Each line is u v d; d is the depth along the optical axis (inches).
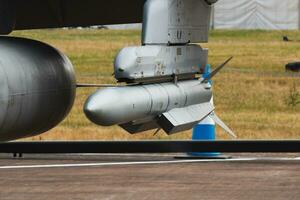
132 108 861.8
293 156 1202.6
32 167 1082.7
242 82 2260.1
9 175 1017.5
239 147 1069.1
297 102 1946.4
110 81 2229.3
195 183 960.3
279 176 1011.9
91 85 974.4
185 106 989.8
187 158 1171.9
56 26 1104.8
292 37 3690.9
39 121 899.4
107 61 2728.8
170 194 892.0
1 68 837.2
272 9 4025.6
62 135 1446.9
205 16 1058.1
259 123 1651.1
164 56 949.2
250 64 2716.5
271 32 3846.0
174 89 963.3
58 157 1182.3
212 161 1141.7
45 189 920.9
